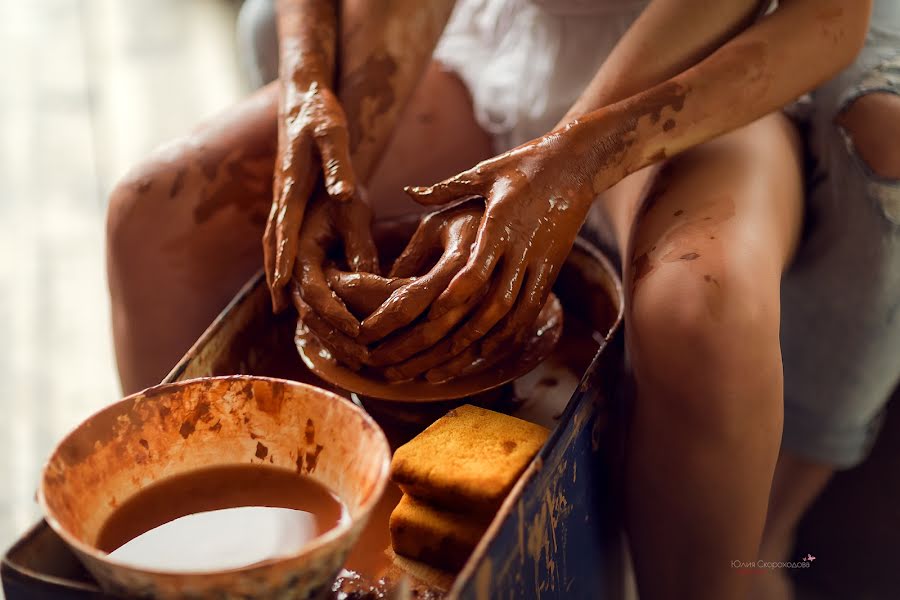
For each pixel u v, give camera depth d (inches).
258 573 28.4
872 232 45.4
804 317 48.9
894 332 47.1
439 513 34.3
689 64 41.9
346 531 29.3
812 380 49.6
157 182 46.4
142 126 98.5
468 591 30.1
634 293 38.9
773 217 40.6
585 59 49.4
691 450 37.8
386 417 38.7
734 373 36.5
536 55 50.6
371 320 36.4
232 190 46.9
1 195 89.9
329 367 37.7
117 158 93.8
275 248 40.1
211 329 38.7
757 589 47.3
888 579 52.2
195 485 33.3
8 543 56.0
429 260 38.8
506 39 52.4
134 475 32.9
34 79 110.0
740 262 37.5
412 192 38.8
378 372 37.5
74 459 31.8
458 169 51.6
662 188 42.3
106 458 32.4
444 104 52.8
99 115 101.7
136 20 123.5
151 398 33.0
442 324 36.0
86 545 30.1
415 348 36.3
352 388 36.8
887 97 44.2
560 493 35.1
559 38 49.6
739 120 40.6
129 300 46.8
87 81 109.0
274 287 38.7
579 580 37.9
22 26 124.0
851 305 47.2
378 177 51.1
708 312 36.6
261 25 56.5
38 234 84.4
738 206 39.9
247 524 32.1
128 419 32.8
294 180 40.4
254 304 40.9
